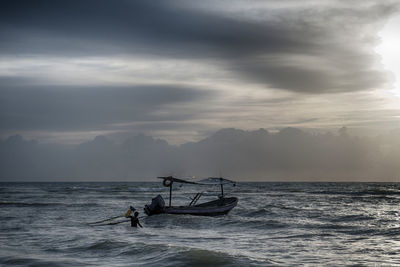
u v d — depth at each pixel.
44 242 19.48
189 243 20.05
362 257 16.25
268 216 34.69
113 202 56.78
